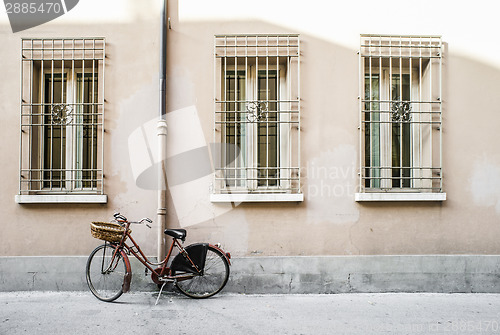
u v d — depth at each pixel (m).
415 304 4.49
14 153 4.92
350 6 5.06
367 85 5.27
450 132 5.07
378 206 5.00
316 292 4.90
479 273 4.95
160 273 4.49
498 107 5.09
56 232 4.88
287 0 5.05
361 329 3.77
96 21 5.00
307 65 5.04
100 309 4.22
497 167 5.06
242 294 4.84
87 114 4.92
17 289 4.82
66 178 5.09
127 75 4.98
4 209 4.88
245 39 5.02
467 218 5.03
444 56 5.09
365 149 5.19
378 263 4.92
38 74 5.16
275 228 4.94
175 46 5.00
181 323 3.87
